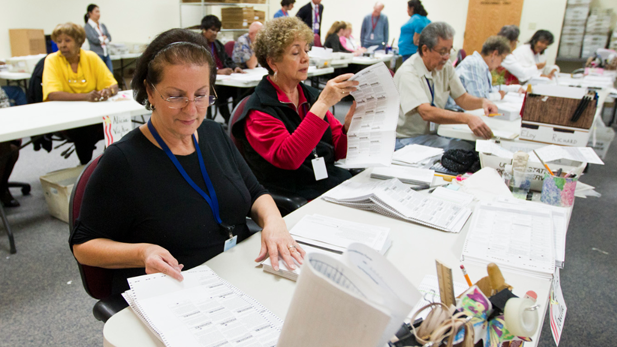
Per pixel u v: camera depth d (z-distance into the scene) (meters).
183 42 0.91
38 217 2.65
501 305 0.56
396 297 0.46
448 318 0.51
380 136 1.46
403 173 1.52
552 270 0.87
